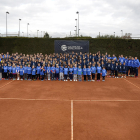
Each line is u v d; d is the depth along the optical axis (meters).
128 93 11.84
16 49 29.33
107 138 5.90
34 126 6.73
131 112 8.30
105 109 8.67
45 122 7.10
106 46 29.28
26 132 6.27
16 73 16.81
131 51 29.48
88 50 27.41
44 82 15.55
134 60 18.91
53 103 9.55
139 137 5.99
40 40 29.33
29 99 10.24
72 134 6.14
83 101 9.95
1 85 14.07
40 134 6.13
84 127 6.69
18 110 8.44
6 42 29.39
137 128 6.66
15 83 14.95
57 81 16.16
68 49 27.50
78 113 8.10
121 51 29.44
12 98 10.42
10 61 18.33
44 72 16.59
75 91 12.25
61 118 7.51
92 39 29.25
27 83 14.99
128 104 9.48
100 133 6.24
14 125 6.81
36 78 16.81
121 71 18.16
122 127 6.73
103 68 16.31
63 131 6.36
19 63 16.98
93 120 7.34
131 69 19.47
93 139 5.83
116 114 8.02
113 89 12.99
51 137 5.93
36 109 8.59
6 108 8.71
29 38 29.33
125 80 16.84
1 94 11.29
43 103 9.53
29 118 7.49
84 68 16.25
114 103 9.64
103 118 7.55
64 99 10.30
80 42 27.33
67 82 15.69
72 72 16.42
